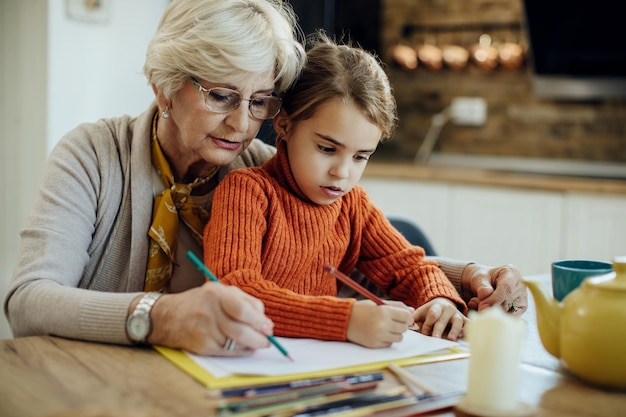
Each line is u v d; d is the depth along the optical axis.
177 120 1.26
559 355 1.00
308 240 1.33
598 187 2.87
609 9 3.18
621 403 0.89
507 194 3.08
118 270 1.34
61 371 0.92
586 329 0.92
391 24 3.96
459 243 3.21
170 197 1.34
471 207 3.17
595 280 0.95
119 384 0.88
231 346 0.98
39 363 0.95
